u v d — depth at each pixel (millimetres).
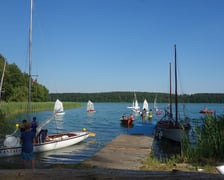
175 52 30016
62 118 56531
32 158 10125
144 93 174500
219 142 13477
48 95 110938
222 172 5539
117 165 11898
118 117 60250
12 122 37531
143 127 32875
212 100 162375
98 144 23000
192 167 10859
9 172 3537
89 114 70750
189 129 28750
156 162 12672
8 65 84312
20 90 80688
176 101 29016
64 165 11633
